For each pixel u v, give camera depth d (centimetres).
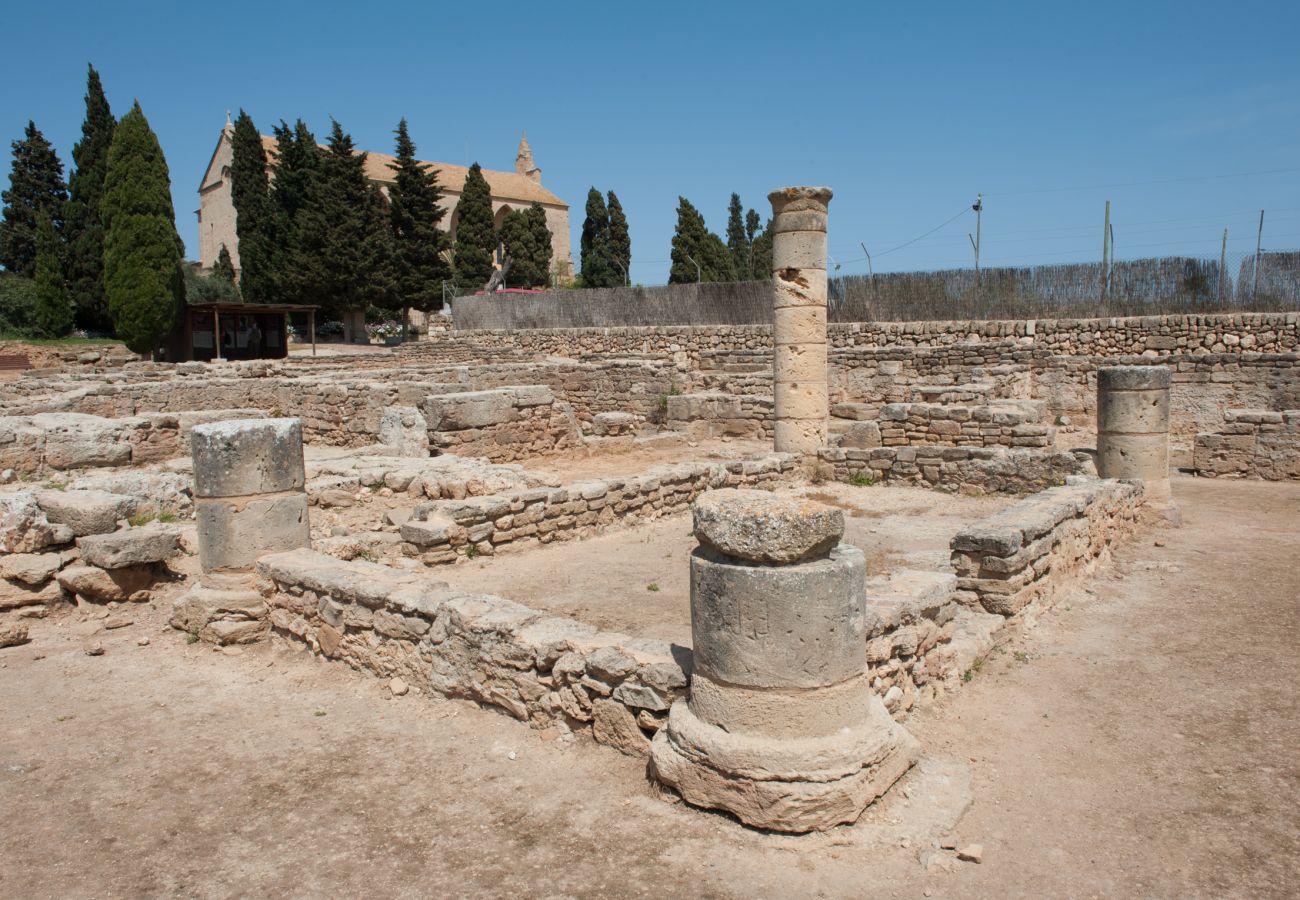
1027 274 2777
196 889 417
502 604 617
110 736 580
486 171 7088
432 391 1844
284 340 4028
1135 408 1176
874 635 532
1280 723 566
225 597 739
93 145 4422
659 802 473
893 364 2450
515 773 513
